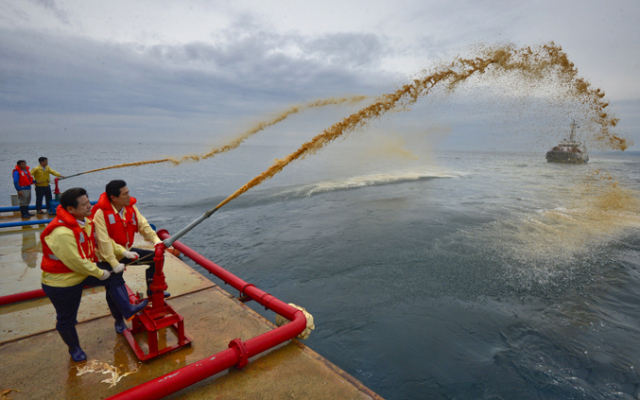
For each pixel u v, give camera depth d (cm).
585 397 353
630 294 593
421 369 397
